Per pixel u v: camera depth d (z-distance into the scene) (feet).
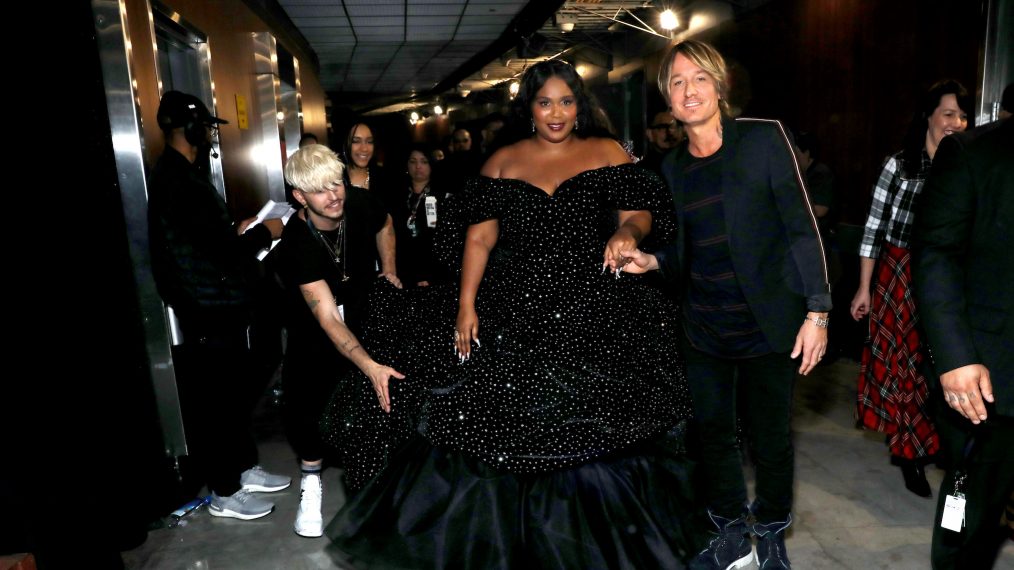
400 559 7.09
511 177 7.05
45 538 6.84
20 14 8.08
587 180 6.88
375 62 42.73
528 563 6.86
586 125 7.21
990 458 5.70
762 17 23.17
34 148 8.07
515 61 45.42
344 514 7.44
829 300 6.61
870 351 9.62
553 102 6.77
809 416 12.35
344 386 8.05
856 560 7.95
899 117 16.24
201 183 8.80
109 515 8.00
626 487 7.07
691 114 6.56
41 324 7.78
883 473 10.07
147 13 10.79
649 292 7.50
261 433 12.67
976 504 5.84
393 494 7.34
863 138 17.75
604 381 6.93
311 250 8.11
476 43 36.91
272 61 19.93
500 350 6.95
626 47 36.45
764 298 6.72
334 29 31.65
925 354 6.30
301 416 8.70
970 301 5.63
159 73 11.14
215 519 9.50
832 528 8.64
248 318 9.28
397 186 15.80
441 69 46.80
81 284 8.27
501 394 6.82
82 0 8.43
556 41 38.52
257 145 19.43
